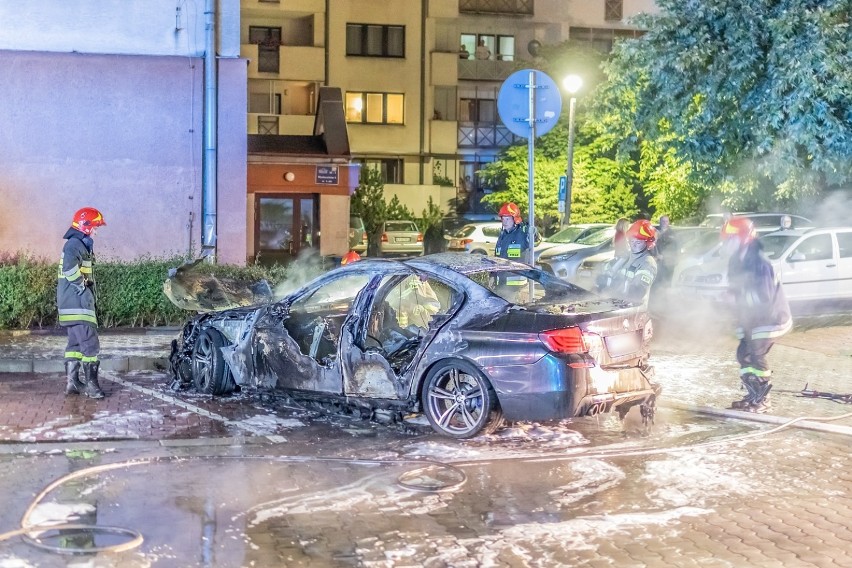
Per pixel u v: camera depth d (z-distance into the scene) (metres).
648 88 20.55
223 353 10.53
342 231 32.19
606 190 40.47
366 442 8.87
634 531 6.43
